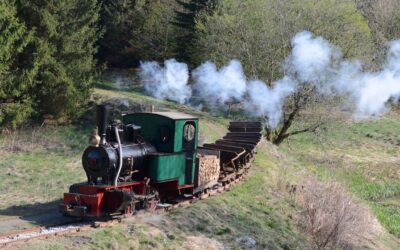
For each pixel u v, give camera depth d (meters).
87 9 32.22
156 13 46.12
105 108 12.84
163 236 12.74
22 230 11.55
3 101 27.92
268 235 15.55
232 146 20.86
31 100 28.64
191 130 15.37
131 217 13.41
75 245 10.97
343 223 17.62
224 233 14.41
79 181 18.34
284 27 30.39
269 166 23.62
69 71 31.08
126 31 47.88
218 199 16.75
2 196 15.63
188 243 12.90
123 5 47.28
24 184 17.53
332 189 18.95
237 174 20.05
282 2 31.22
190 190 15.84
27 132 28.41
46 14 29.62
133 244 11.85
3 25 26.02
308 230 17.52
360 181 29.62
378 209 24.86
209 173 16.80
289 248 15.42
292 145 35.38
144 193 13.70
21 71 27.72
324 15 30.38
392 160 34.12
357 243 18.02
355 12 31.27
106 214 12.78
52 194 16.12
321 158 33.16
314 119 32.09
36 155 23.47
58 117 31.11
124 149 13.13
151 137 14.73
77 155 23.88
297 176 24.34
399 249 19.38
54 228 11.81
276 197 19.59
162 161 13.99
